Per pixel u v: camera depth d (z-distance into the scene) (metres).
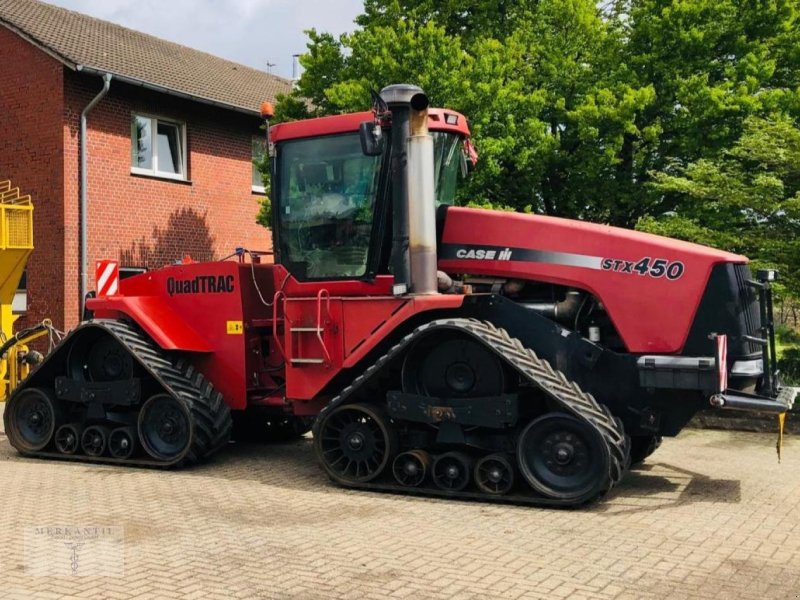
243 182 19.67
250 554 5.25
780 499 6.69
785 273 10.59
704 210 12.17
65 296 15.82
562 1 14.47
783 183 10.96
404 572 4.86
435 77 12.80
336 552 5.27
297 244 7.79
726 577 4.75
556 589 4.55
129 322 8.79
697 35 13.22
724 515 6.18
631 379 6.73
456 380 6.87
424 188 7.02
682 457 8.48
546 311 7.10
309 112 15.47
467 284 7.43
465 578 4.74
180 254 18.11
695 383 6.35
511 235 7.23
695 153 13.66
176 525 6.00
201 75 19.95
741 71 13.43
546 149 13.48
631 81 13.66
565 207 14.84
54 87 15.94
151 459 8.44
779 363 11.89
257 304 8.63
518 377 6.70
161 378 8.12
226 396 8.52
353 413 7.31
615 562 5.03
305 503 6.67
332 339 7.43
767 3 13.59
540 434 6.50
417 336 6.75
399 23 13.41
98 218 16.45
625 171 14.53
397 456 7.04
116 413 8.70
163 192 17.77
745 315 6.68
